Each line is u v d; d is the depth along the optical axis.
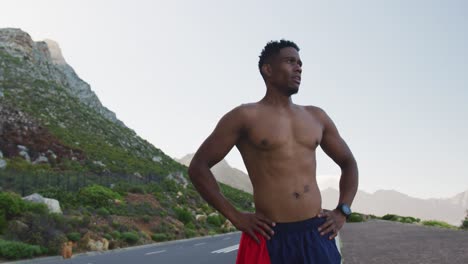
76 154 58.69
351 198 2.89
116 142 79.69
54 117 74.19
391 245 14.22
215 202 2.71
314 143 2.79
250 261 2.64
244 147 2.82
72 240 19.94
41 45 115.12
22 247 15.74
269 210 2.67
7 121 59.69
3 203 19.34
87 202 32.12
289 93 2.84
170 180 57.97
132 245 24.53
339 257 2.70
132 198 40.81
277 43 2.88
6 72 85.69
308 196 2.69
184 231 35.09
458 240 14.77
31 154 52.88
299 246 2.59
